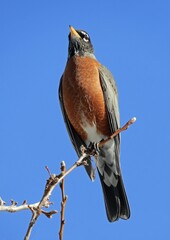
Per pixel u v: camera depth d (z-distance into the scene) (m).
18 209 5.46
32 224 5.04
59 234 5.42
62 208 5.52
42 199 5.39
